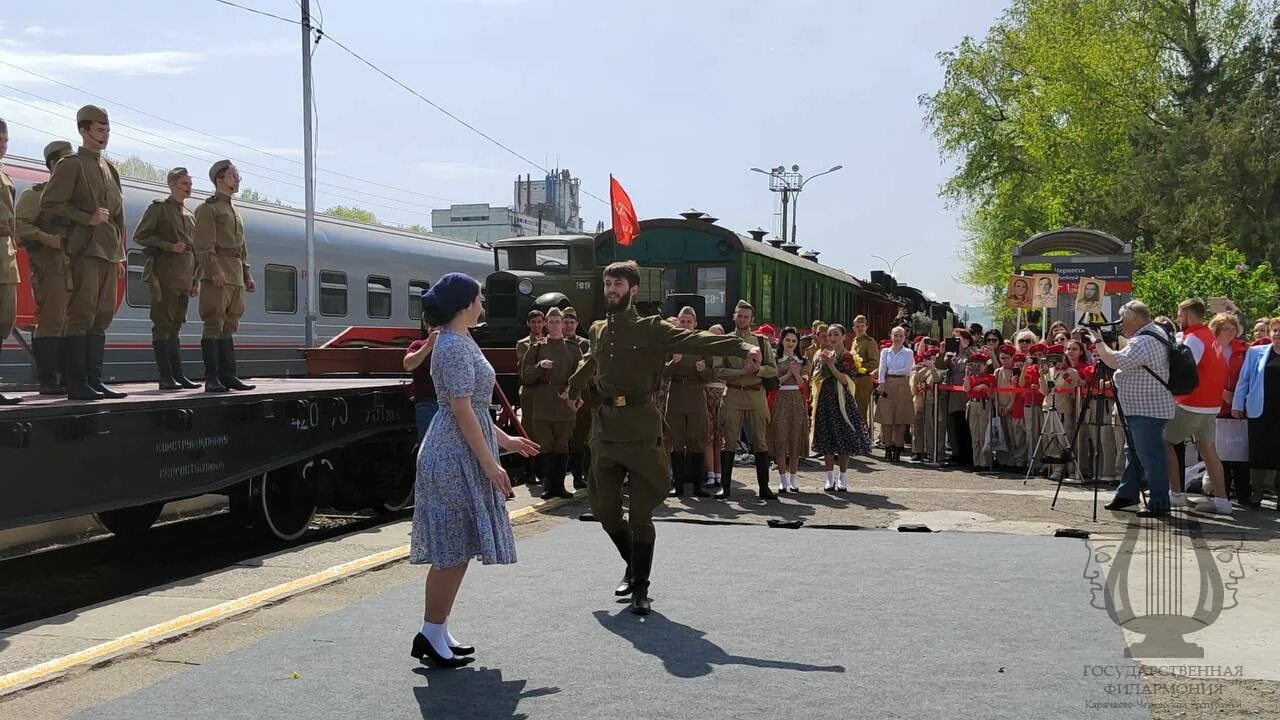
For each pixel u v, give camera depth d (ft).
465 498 16.52
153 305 28.63
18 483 20.39
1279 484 35.06
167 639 18.70
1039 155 129.49
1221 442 35.60
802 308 79.97
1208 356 32.96
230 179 29.63
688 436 37.24
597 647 17.72
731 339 20.58
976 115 140.56
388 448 36.70
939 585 22.20
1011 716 14.16
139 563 30.81
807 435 38.91
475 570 24.07
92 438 22.26
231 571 25.32
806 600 20.92
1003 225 153.28
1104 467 41.37
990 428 46.50
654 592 21.74
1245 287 88.43
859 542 27.55
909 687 15.42
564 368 36.96
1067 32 125.70
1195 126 115.34
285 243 60.75
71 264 24.82
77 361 24.34
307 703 15.06
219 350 29.37
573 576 23.41
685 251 65.05
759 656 17.07
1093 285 56.85
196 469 25.57
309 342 61.87
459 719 14.33
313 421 30.45
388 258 69.15
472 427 16.31
